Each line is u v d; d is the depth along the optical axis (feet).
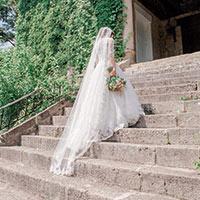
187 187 9.77
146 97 20.52
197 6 57.11
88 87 16.17
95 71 16.44
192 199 9.61
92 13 42.19
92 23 41.96
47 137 19.52
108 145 14.25
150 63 35.22
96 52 17.06
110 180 12.19
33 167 16.92
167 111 17.49
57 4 46.26
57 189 12.51
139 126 16.49
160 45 58.59
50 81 27.07
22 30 51.37
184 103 16.98
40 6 48.93
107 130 15.46
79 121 15.43
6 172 16.70
